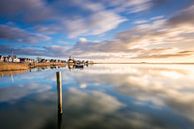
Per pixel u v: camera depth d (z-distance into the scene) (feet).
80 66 373.20
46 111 43.27
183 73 194.59
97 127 33.04
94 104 50.31
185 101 53.98
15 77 130.62
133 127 33.09
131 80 116.37
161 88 81.30
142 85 91.15
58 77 39.78
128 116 39.55
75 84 94.94
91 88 81.00
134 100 55.67
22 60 460.55
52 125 34.01
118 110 44.42
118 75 161.89
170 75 161.68
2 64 202.49
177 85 91.25
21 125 33.99
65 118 38.06
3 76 138.00
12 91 71.92
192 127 33.14
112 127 33.09
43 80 111.75
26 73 171.42
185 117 38.81
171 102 52.85
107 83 99.45
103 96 62.08
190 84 95.81
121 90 75.31
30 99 56.85
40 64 464.65
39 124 34.50
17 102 52.70
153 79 123.95
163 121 36.35
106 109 45.27
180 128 32.65
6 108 45.98
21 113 41.55
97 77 138.62
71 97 60.29
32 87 83.10
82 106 48.01
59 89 39.91
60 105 40.11
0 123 35.01
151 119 37.60
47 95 63.52
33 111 43.27
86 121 36.09
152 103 51.83
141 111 43.62
